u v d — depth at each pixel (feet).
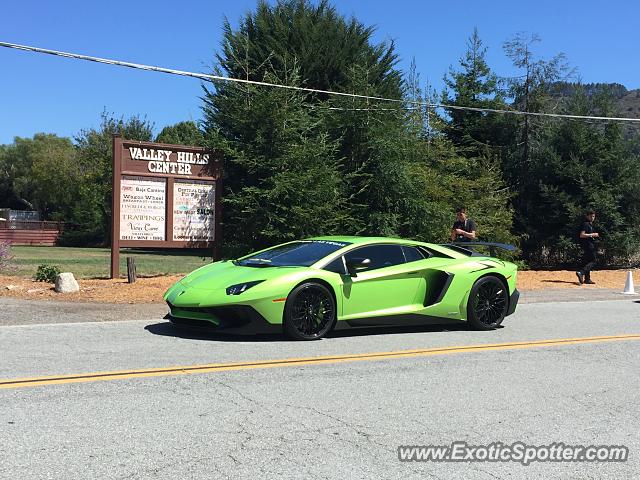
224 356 22.63
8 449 13.37
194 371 20.33
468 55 78.54
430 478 12.59
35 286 41.27
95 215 148.36
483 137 77.97
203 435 14.52
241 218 50.75
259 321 24.70
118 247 46.11
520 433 15.38
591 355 24.98
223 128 54.39
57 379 18.97
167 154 47.32
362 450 13.92
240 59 63.21
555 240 73.82
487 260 30.76
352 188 56.13
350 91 57.62
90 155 153.38
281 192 48.70
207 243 48.98
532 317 35.50
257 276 25.29
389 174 55.11
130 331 27.27
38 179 185.88
